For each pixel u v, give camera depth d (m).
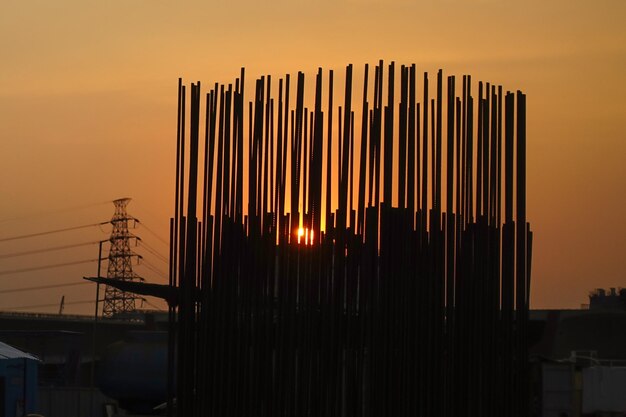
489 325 27.08
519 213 27.80
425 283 26.02
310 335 25.59
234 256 26.53
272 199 26.05
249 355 26.23
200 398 26.77
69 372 91.50
